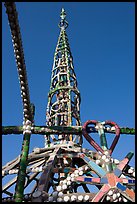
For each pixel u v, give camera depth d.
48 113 38.91
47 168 26.61
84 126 28.84
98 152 27.45
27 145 26.39
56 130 28.23
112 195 23.42
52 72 42.34
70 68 42.41
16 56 26.20
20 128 27.86
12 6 22.03
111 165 25.86
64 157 29.08
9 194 30.19
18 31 24.22
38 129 27.86
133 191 23.94
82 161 30.81
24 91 29.45
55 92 40.00
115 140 28.33
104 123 29.66
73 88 39.69
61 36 45.78
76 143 34.09
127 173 27.05
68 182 24.67
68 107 37.66
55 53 44.03
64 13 48.94
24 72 27.67
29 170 26.70
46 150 32.06
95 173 26.28
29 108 31.28
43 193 23.25
